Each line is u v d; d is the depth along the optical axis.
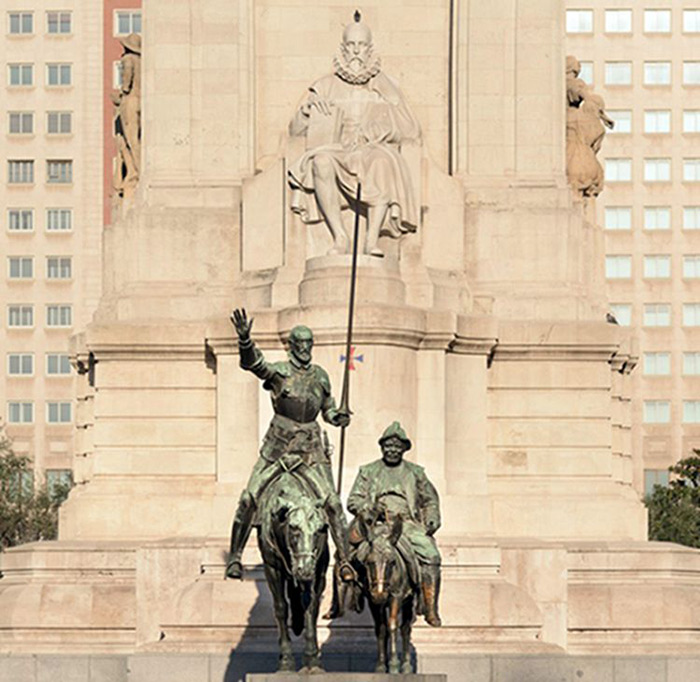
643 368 120.19
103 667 44.44
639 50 120.44
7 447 99.06
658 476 119.69
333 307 48.69
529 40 53.91
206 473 51.59
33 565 48.00
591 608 46.50
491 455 51.59
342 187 50.84
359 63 52.75
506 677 43.78
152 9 54.12
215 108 53.91
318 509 38.25
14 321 118.69
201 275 53.16
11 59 118.88
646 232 120.31
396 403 49.00
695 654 45.38
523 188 53.38
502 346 51.47
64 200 118.81
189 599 44.97
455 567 46.22
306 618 38.38
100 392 51.78
